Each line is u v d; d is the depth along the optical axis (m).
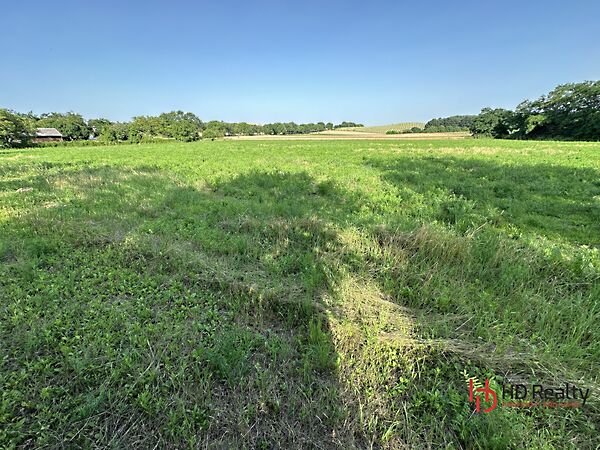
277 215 6.42
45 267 4.24
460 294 3.33
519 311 3.01
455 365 2.45
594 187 8.52
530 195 7.82
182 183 9.98
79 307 3.26
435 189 8.62
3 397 2.18
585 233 5.36
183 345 2.73
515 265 3.80
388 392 2.28
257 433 2.01
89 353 2.56
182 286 3.71
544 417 2.06
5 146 46.25
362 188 8.80
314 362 2.54
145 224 5.77
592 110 45.66
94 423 2.04
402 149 26.98
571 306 3.00
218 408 2.15
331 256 4.33
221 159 18.33
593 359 2.49
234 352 2.51
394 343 2.60
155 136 76.88
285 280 3.72
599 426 2.01
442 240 4.28
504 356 2.48
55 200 7.81
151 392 2.26
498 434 1.92
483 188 8.61
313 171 12.34
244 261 4.35
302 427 2.05
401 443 1.97
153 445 1.92
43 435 1.95
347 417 2.08
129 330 2.86
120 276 3.90
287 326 3.05
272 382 2.35
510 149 23.67
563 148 24.23
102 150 34.31
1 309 3.22
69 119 83.19
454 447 1.93
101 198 7.82
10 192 8.73
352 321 2.94
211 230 5.48
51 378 2.39
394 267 3.94
